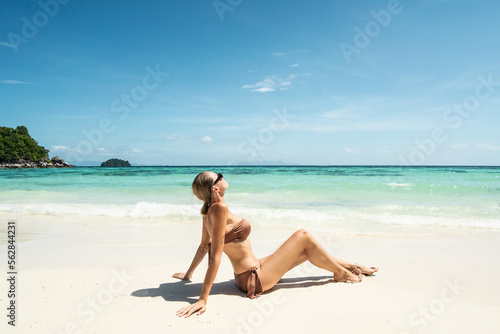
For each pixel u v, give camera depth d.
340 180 19.67
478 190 13.59
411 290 3.35
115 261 4.41
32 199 11.41
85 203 10.34
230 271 4.10
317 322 2.66
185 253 4.82
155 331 2.50
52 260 4.43
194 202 10.66
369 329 2.54
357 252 4.89
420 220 7.38
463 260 4.43
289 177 23.12
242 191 13.44
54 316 2.72
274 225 7.01
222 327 2.57
